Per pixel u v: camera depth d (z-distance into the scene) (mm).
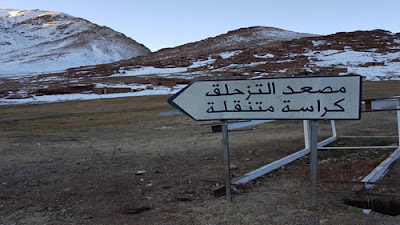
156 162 7129
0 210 4523
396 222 3820
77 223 4047
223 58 94000
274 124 13188
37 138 11602
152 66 88312
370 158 6945
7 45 174875
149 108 24812
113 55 175500
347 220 3887
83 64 151000
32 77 87812
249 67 71938
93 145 9680
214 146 8797
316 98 4023
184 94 4543
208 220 4016
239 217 4074
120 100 34438
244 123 5848
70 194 5109
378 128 11234
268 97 4203
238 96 4340
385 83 42625
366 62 68125
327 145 8500
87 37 194000
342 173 5867
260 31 147250
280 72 57000
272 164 6207
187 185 5465
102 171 6445
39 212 4434
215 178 5766
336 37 108000
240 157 7434
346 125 12164
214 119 4477
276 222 3898
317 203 4422
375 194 4309
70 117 20812
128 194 5082
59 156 7988
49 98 39344
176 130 12781
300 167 6383
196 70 76812
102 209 4488
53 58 151125
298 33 145375
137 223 4004
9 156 8102
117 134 12336
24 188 5453
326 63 69250
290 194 4852
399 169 5910
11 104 34219
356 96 3891
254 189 5180
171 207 4527
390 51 81938
